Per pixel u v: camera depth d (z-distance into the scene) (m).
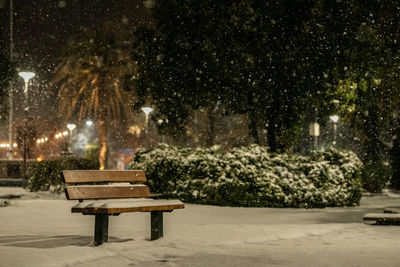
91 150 44.75
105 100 44.94
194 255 5.29
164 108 17.52
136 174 6.99
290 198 14.05
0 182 28.91
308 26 15.37
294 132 17.09
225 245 6.22
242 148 14.97
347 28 15.81
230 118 35.09
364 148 25.05
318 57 15.78
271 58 15.62
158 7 16.77
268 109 16.97
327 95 16.16
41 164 19.16
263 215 11.70
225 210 12.70
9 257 4.49
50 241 6.13
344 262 4.84
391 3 17.23
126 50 41.34
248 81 15.84
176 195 14.84
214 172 14.52
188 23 16.06
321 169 14.69
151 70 17.16
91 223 9.27
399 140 26.31
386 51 16.75
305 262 4.85
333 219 10.85
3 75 23.23
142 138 60.47
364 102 17.30
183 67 16.36
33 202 12.70
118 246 5.55
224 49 15.45
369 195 22.50
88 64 43.28
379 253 5.54
